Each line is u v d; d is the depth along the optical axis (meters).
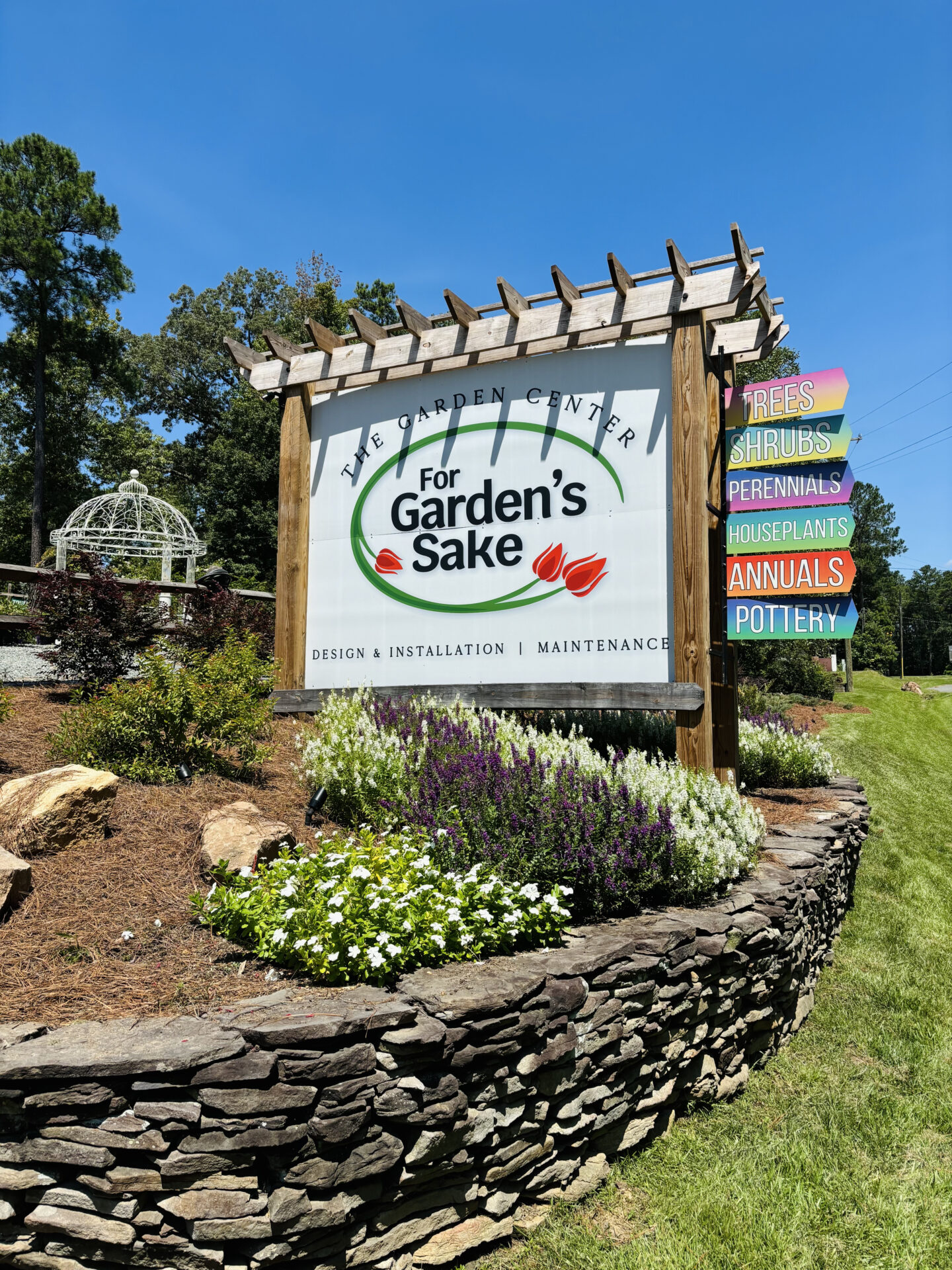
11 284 31.25
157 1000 2.93
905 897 7.89
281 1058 2.54
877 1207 3.31
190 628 8.70
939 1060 4.69
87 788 4.25
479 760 4.83
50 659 7.39
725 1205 3.23
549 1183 3.17
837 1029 5.14
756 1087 4.33
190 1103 2.45
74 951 3.28
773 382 6.51
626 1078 3.53
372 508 7.47
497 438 6.93
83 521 19.44
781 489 6.40
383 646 7.32
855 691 29.28
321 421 7.78
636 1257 2.92
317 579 7.69
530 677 6.67
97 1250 2.46
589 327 6.31
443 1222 2.84
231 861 3.99
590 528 6.51
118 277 32.81
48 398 36.22
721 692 6.64
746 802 5.81
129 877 3.95
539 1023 3.08
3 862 3.63
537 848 4.10
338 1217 2.55
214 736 5.68
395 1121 2.69
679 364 6.14
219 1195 2.44
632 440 6.40
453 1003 2.87
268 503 32.03
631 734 7.38
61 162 31.70
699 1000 3.97
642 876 4.20
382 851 3.75
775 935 4.53
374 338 7.25
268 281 41.78
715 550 6.62
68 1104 2.42
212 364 39.53
